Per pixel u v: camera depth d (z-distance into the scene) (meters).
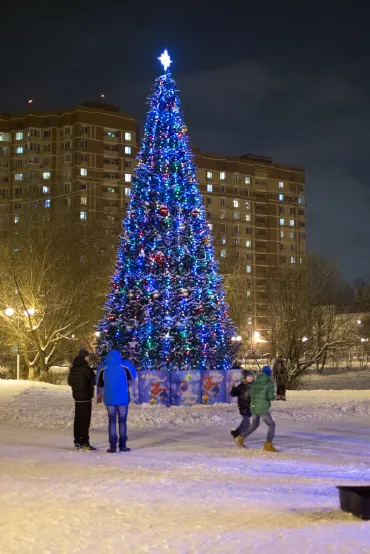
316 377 52.75
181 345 23.12
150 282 23.09
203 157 123.31
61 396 25.67
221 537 5.91
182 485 8.58
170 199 23.73
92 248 46.53
